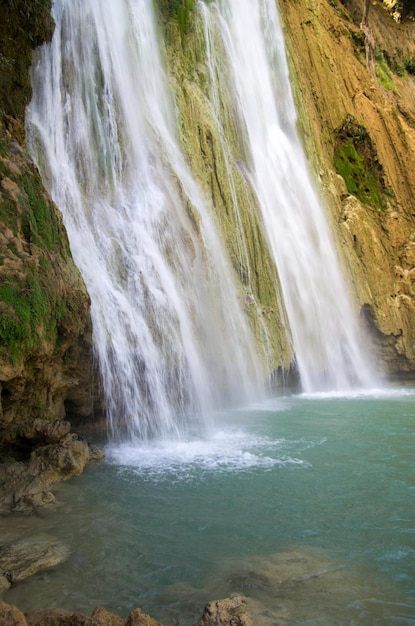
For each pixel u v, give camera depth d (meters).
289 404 15.24
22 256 7.59
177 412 11.95
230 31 21.70
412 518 6.28
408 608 4.37
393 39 37.56
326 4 29.41
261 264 17.69
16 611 3.80
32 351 7.17
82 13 14.43
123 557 5.26
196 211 15.16
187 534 5.80
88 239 11.88
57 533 5.75
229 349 14.83
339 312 21.19
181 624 4.14
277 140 22.45
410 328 24.03
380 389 20.67
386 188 27.12
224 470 8.14
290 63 25.06
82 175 13.14
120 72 15.29
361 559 5.23
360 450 9.40
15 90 11.43
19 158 8.88
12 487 6.93
